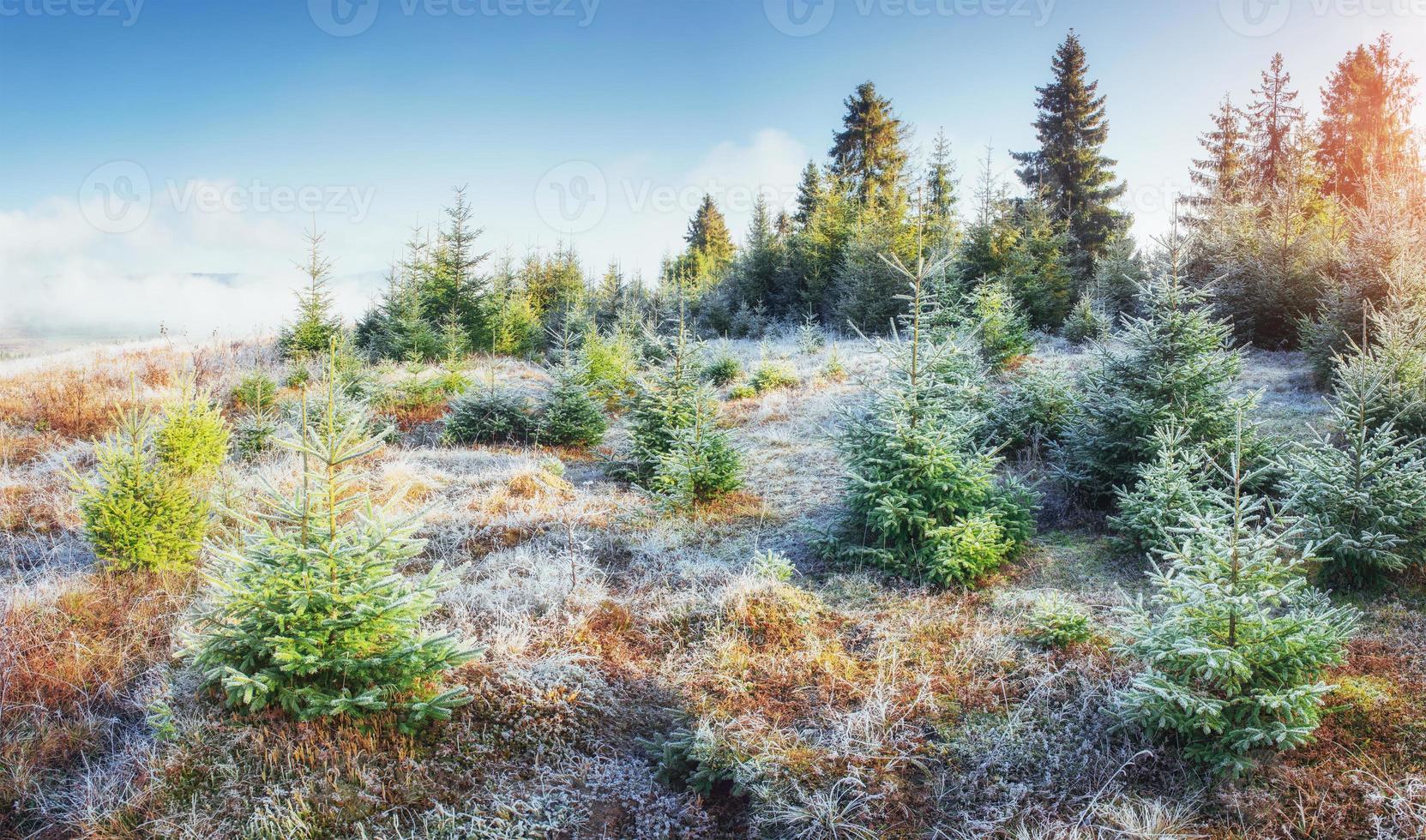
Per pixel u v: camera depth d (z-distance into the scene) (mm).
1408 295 8859
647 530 8078
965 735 4523
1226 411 7418
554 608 5789
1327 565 6039
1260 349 16250
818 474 10047
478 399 12273
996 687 4965
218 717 4129
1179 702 4141
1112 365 8070
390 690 4129
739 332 25828
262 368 15562
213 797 3750
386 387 14625
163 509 6066
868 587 6562
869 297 21828
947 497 6684
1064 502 8258
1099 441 7938
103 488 6469
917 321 6953
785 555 7488
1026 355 15438
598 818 4004
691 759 4426
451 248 23328
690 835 3955
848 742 4465
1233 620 4090
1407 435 6789
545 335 24625
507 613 5633
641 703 4965
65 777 3980
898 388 6934
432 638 4309
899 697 4910
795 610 5969
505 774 4160
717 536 8094
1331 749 4070
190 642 4105
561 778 4191
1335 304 12055
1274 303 15766
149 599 5664
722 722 4691
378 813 3789
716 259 40688
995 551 6535
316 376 14477
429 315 22875
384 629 4105
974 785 4148
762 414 13477
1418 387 7340
